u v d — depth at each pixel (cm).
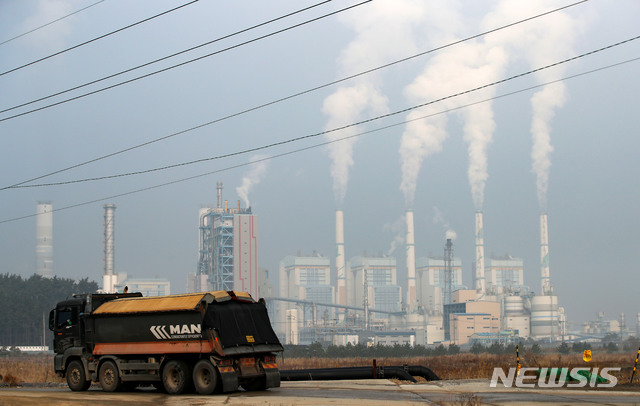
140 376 2927
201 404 2392
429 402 2361
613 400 2433
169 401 2525
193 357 2834
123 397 2703
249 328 2873
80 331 3161
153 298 2967
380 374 3606
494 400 2434
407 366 3700
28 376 4941
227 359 2770
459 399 2422
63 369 3219
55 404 2408
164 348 2855
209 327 2752
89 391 3120
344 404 2305
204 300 2777
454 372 4781
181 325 2816
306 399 2488
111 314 3020
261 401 2434
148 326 2916
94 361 3091
